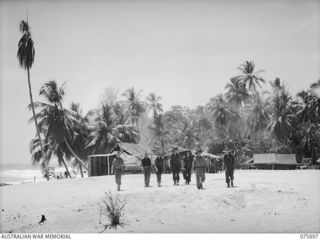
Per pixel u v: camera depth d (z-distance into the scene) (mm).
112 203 15078
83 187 24734
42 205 18656
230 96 89062
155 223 14156
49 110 53906
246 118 87125
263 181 24875
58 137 55062
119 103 85562
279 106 76188
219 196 16656
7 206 19078
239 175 34281
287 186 20391
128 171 41438
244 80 87188
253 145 79875
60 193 22250
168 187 20438
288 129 75000
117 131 66250
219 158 52750
